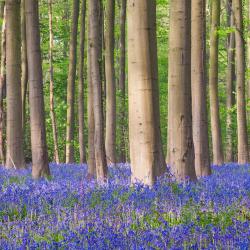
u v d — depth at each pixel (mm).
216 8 24641
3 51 26781
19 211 9602
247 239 6758
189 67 14023
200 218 8312
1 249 6891
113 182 12617
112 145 25656
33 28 17188
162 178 12211
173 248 6508
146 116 12438
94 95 14641
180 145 13766
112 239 6973
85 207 9523
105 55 26094
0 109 27141
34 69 17156
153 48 12594
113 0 25844
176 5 13969
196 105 18609
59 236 7535
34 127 16984
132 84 12547
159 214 8797
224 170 19969
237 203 9711
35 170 16797
